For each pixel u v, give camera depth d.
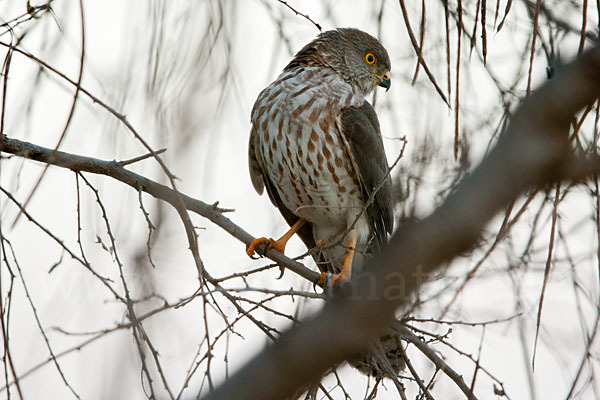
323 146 11.12
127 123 5.75
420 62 4.98
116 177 8.02
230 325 6.18
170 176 5.84
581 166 4.34
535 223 6.93
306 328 4.88
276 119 11.12
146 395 5.60
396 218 7.67
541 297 5.17
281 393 4.80
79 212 7.40
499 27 5.27
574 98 4.13
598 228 5.60
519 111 4.27
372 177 11.32
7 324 5.92
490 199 4.23
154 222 6.78
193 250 6.41
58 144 5.25
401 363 8.49
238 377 4.89
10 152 7.72
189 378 5.56
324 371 4.84
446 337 7.39
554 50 7.45
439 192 7.21
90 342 5.41
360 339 4.80
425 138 8.03
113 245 6.60
